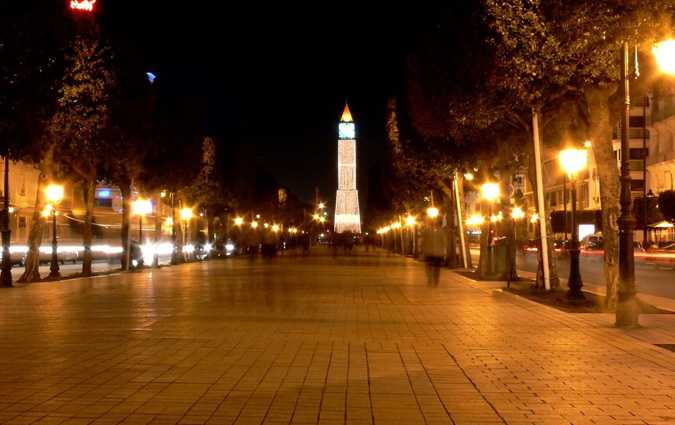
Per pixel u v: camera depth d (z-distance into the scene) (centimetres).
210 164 5534
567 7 1484
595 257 6506
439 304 2047
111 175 3878
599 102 1775
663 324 1556
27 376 987
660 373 1023
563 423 759
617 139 7475
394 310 1875
